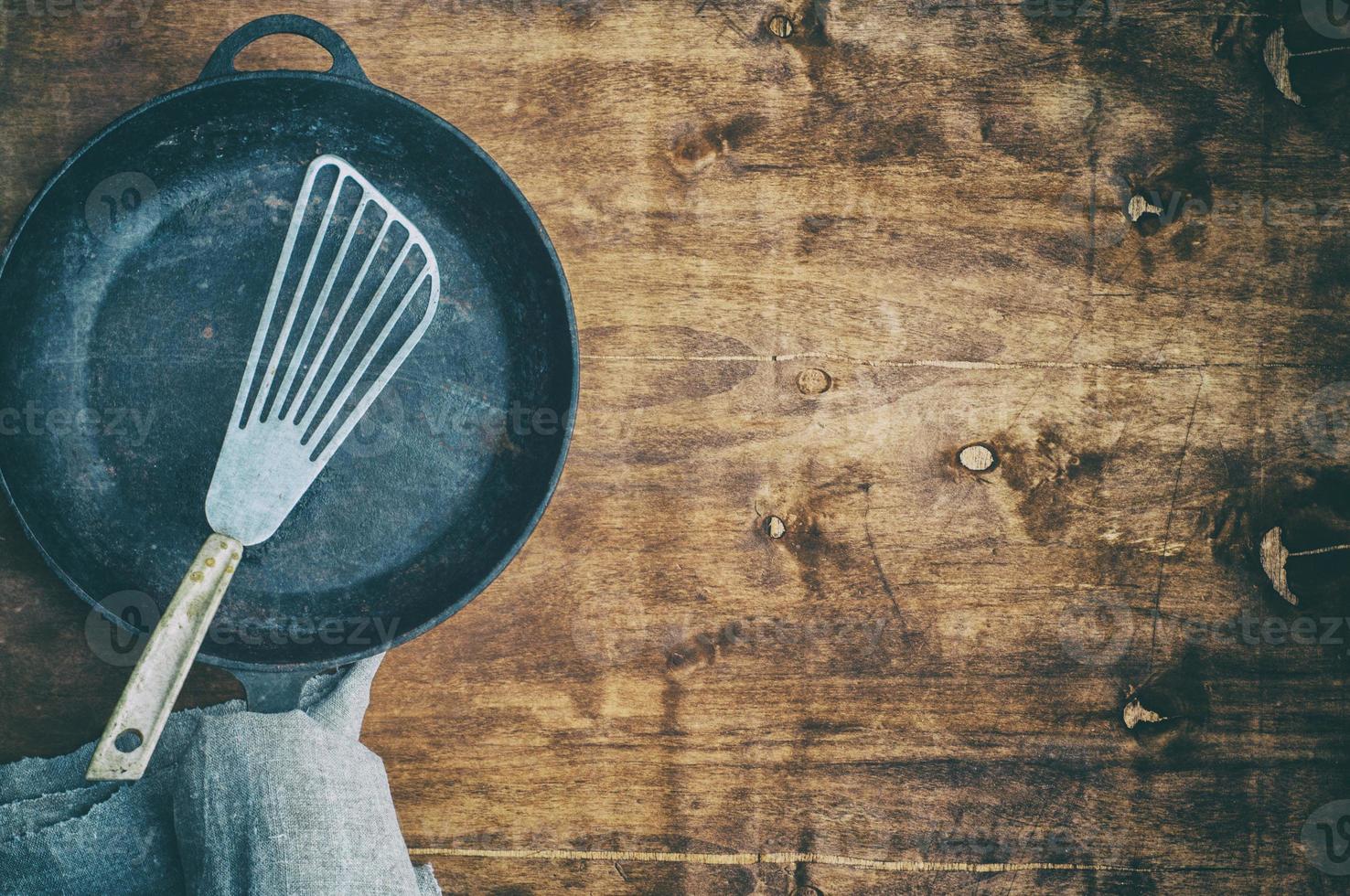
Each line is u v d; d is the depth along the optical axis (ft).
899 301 2.87
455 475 2.81
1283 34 2.90
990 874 2.88
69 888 2.69
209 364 2.77
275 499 2.66
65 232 2.73
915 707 2.88
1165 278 2.89
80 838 2.68
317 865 2.62
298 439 2.68
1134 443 2.89
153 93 2.82
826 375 2.87
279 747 2.65
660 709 2.86
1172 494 2.89
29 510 2.69
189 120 2.71
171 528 2.76
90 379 2.76
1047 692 2.88
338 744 2.69
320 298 2.73
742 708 2.86
